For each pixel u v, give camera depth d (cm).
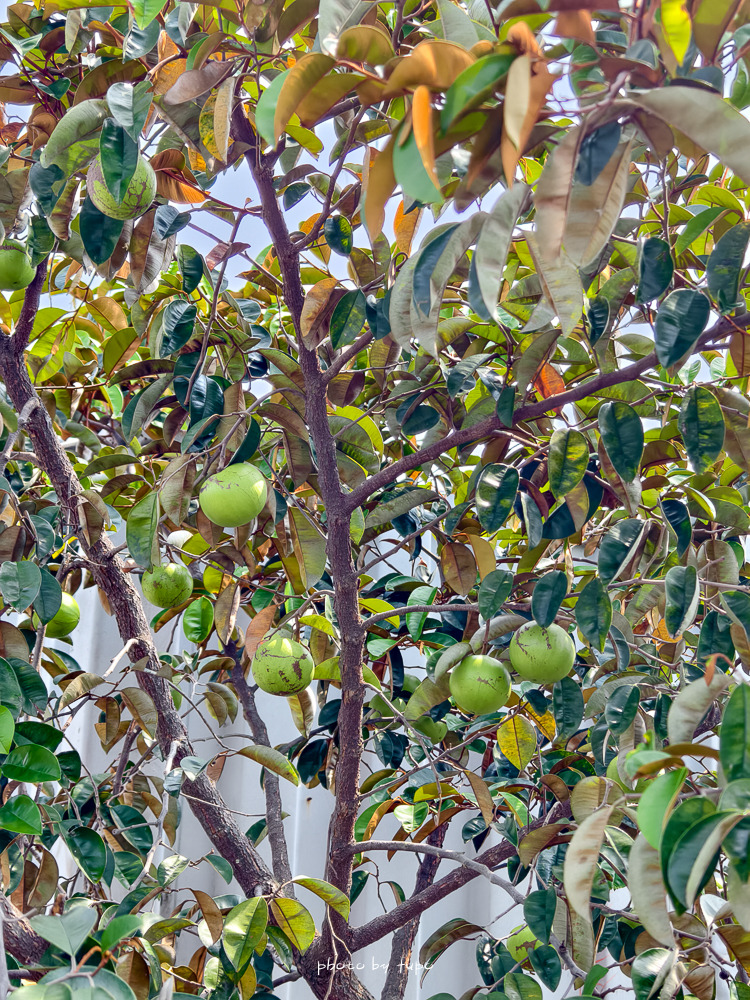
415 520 167
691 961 96
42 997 67
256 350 131
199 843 235
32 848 127
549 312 96
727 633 115
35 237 123
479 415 127
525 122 54
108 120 95
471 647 120
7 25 125
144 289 125
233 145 108
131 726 162
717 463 154
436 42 56
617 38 79
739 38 77
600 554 111
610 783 101
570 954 116
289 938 121
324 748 163
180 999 96
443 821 150
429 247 72
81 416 179
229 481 118
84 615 235
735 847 58
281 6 95
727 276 87
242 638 179
